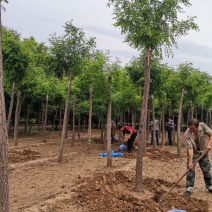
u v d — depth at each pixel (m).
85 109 21.92
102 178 9.27
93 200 7.42
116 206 7.14
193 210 7.30
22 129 33.59
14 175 10.64
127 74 17.62
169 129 21.84
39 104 27.34
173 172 11.73
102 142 22.08
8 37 15.91
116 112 20.30
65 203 7.12
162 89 18.17
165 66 17.91
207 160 8.85
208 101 25.34
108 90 12.55
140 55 16.55
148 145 21.27
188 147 8.40
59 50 13.28
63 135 13.63
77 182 9.13
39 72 19.23
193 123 8.47
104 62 12.62
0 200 4.35
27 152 16.05
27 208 6.71
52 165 12.72
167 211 7.00
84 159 14.42
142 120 8.52
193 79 17.14
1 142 4.39
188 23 8.48
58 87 24.44
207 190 9.20
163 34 8.16
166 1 8.08
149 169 12.02
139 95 19.97
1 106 4.43
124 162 13.48
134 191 8.54
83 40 13.44
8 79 16.88
